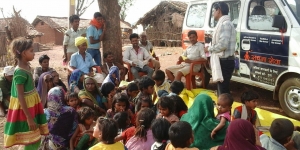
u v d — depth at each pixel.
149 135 3.55
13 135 3.61
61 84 5.98
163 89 5.46
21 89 3.49
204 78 7.19
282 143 3.25
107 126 3.09
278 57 5.63
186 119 4.07
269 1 5.86
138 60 7.29
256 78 6.17
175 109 4.38
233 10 6.78
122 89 5.98
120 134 4.08
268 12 5.89
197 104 4.00
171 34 24.88
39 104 3.74
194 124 3.92
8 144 3.61
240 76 6.56
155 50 21.41
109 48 7.37
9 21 13.57
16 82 3.48
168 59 14.68
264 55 5.91
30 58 3.55
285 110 5.73
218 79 5.25
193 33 6.86
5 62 14.43
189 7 8.30
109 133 3.08
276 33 5.63
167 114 3.93
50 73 5.75
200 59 6.75
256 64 6.10
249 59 6.26
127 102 4.61
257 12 6.09
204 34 7.50
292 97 5.56
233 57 5.35
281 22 5.26
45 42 36.84
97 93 5.49
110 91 5.44
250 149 2.74
